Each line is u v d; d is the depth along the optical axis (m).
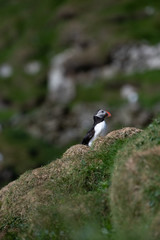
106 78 79.75
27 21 115.69
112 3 104.44
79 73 83.56
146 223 10.39
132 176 11.03
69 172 14.47
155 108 61.12
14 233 13.52
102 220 11.68
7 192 15.15
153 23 88.00
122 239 10.47
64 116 63.97
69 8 109.38
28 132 61.94
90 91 76.06
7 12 123.38
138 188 10.84
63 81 83.75
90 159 14.54
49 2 119.56
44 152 57.25
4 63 98.50
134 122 53.84
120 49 81.56
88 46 91.50
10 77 91.81
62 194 13.78
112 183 11.85
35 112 69.69
